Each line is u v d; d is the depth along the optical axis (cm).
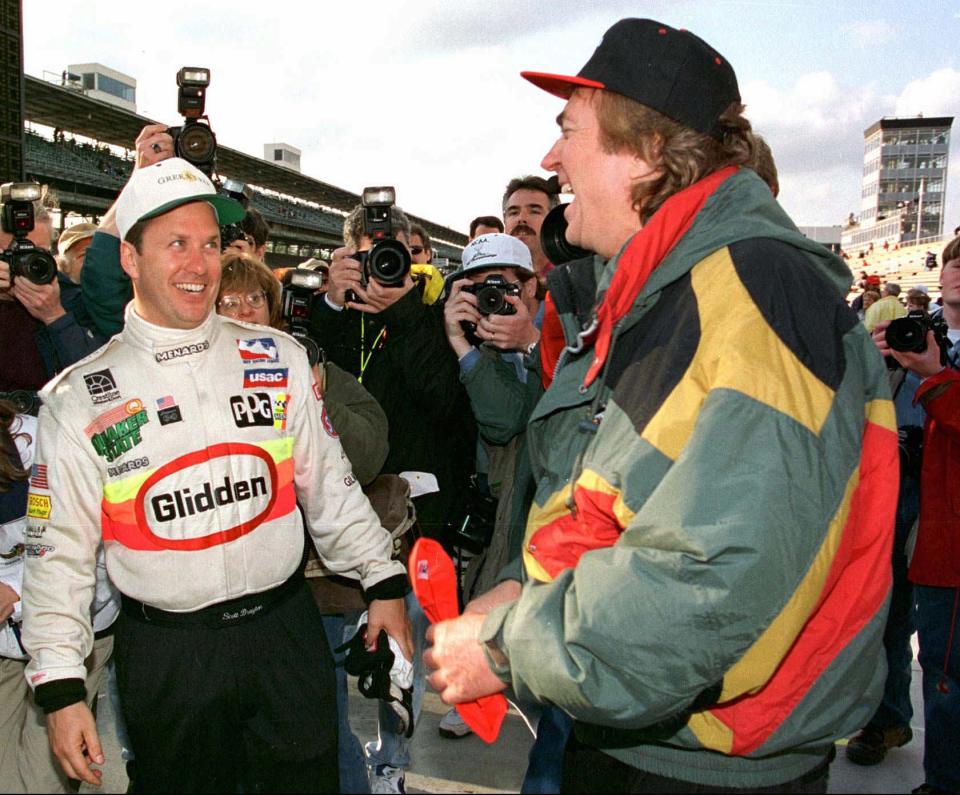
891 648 242
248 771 154
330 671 160
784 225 101
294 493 155
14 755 188
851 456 88
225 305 187
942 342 226
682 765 102
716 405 85
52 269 211
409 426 221
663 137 105
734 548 81
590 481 99
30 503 140
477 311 195
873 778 229
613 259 109
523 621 93
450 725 178
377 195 213
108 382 141
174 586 142
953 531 209
